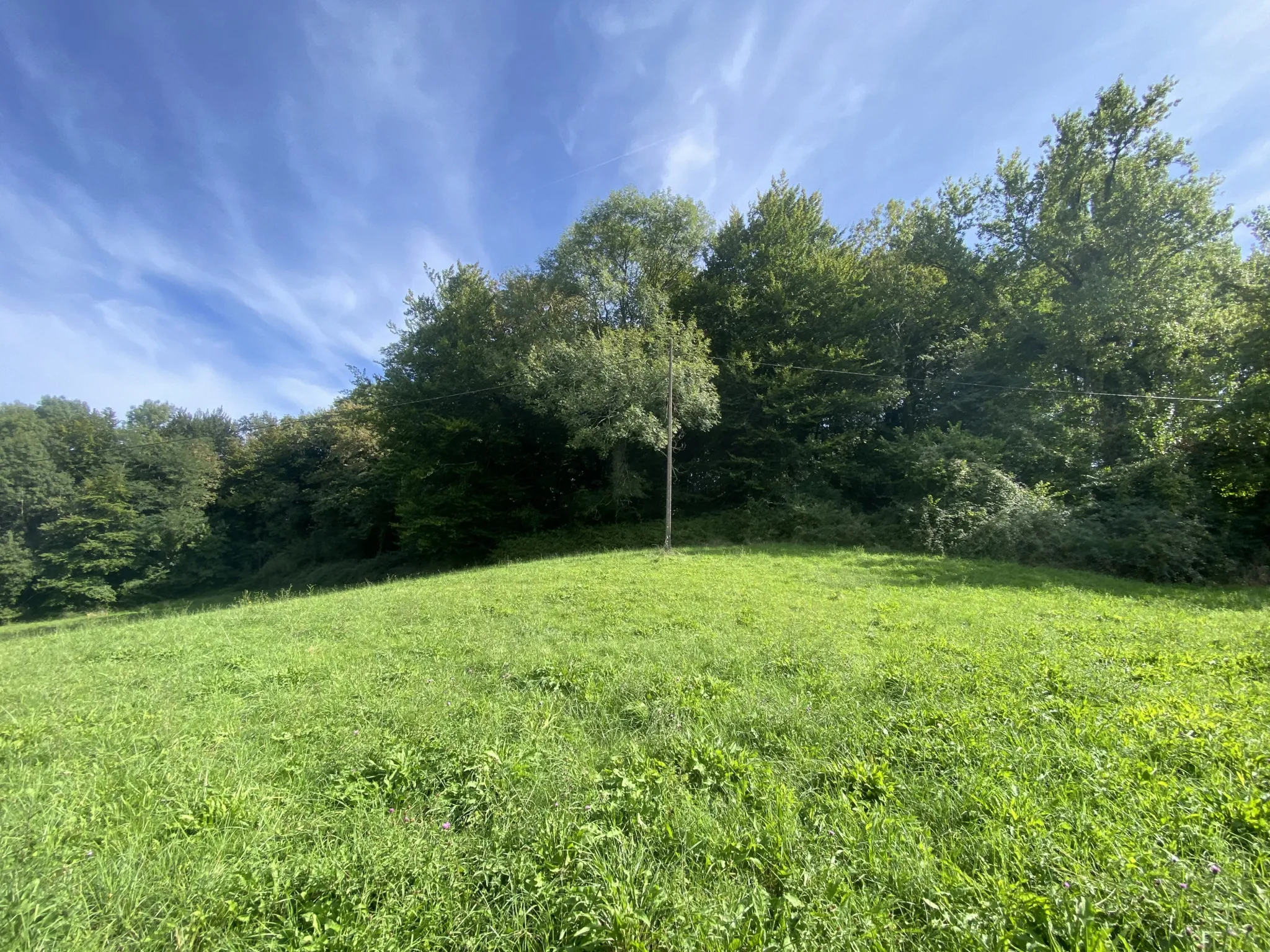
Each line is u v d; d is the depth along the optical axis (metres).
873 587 11.05
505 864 2.66
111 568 33.84
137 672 6.51
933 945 2.08
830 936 2.12
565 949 2.14
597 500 23.94
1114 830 2.54
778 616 8.12
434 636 7.53
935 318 25.41
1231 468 16.52
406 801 3.34
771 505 22.62
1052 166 21.75
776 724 4.13
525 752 3.77
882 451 22.56
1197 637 6.64
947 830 2.77
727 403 24.23
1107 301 18.89
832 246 27.00
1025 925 2.11
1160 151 20.58
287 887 2.52
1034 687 4.72
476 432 23.95
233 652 7.23
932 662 5.60
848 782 3.28
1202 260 19.88
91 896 2.49
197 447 44.25
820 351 23.33
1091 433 19.91
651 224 24.58
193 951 2.22
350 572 30.77
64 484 36.78
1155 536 14.39
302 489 42.19
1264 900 2.05
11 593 32.22
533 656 6.26
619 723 4.40
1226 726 3.66
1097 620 7.89
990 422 21.86
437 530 24.25
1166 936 1.99
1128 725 3.77
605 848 2.70
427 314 25.47
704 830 2.82
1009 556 15.84
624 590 10.44
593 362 19.81
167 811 3.20
